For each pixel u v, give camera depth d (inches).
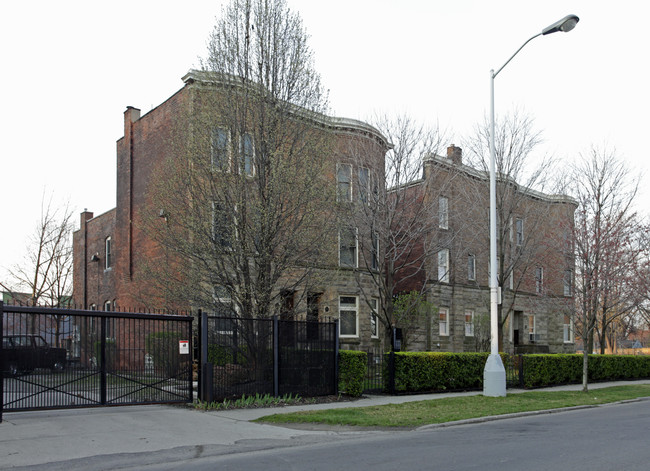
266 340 567.2
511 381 824.9
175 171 597.0
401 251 815.1
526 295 1389.0
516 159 922.7
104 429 402.6
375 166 794.2
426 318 1120.2
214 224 585.9
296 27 634.2
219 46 612.4
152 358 511.5
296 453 340.2
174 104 877.8
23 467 299.9
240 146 592.7
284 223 592.7
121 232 1020.5
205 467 302.5
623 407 645.9
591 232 810.2
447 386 721.0
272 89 614.9
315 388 599.8
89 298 1224.2
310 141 606.9
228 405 518.9
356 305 994.1
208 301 585.0
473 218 935.0
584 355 797.9
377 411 515.5
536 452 338.6
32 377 445.7
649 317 1534.2
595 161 1180.5
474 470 288.2
